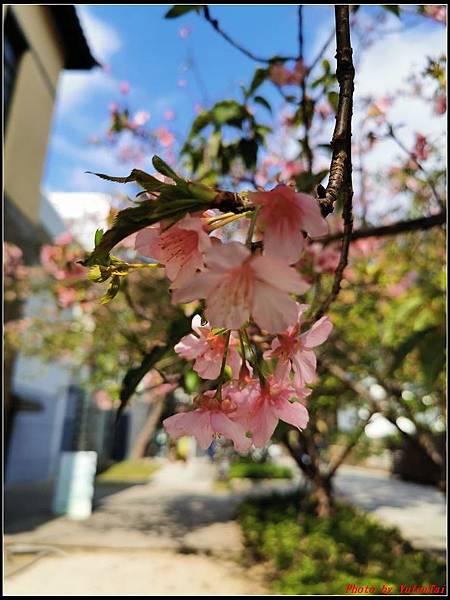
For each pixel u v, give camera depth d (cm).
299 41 154
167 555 507
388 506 854
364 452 1093
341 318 424
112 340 534
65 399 1399
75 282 392
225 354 78
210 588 405
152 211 53
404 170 269
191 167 257
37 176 809
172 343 81
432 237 404
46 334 716
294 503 730
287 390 78
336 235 171
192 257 61
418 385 506
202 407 77
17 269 676
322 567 405
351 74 66
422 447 304
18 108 731
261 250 57
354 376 413
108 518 701
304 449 614
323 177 107
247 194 57
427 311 240
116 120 371
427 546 529
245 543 547
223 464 1362
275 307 53
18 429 1065
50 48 837
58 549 505
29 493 938
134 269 68
